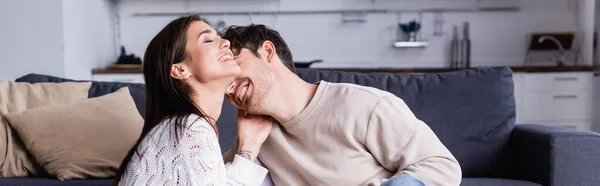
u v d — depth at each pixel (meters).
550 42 4.61
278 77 1.21
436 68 4.32
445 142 1.90
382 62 4.79
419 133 1.17
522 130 1.88
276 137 1.29
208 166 0.90
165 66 0.93
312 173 1.24
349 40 4.79
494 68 2.04
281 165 1.31
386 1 4.75
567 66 4.17
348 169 1.21
